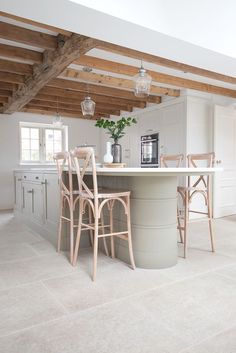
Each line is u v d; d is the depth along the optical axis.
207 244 3.29
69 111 6.49
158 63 3.27
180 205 4.62
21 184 4.70
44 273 2.39
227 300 1.88
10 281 2.22
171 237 2.54
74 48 2.79
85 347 1.41
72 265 2.58
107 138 7.03
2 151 6.17
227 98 5.38
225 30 2.63
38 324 1.61
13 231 4.05
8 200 6.28
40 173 3.77
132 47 2.51
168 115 5.26
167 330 1.54
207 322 1.62
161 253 2.49
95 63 3.53
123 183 2.72
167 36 2.28
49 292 2.02
